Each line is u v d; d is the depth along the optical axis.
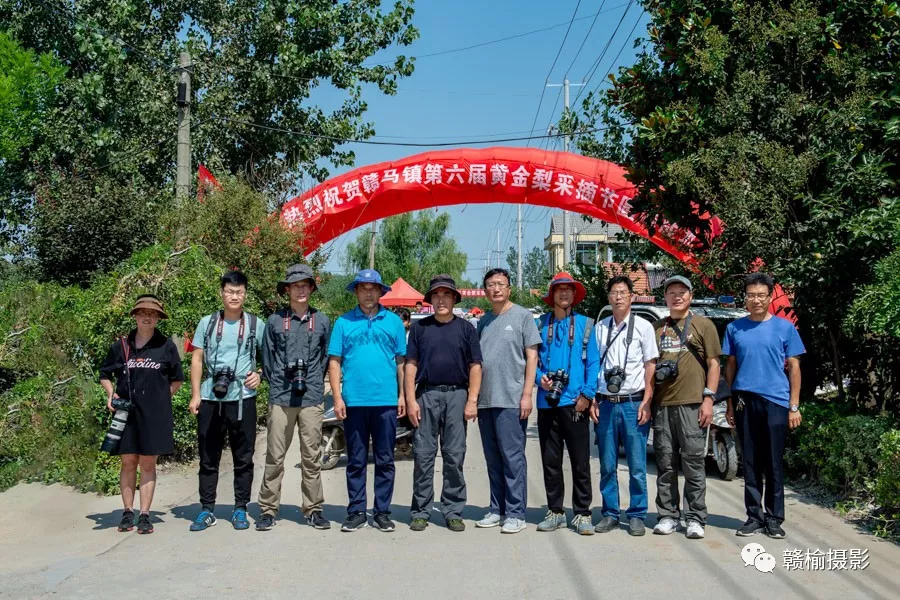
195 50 19.22
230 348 6.59
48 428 8.34
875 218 7.62
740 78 8.85
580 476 6.43
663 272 18.38
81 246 13.95
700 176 9.12
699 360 6.31
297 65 19.12
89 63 19.58
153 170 19.38
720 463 8.65
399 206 14.73
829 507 7.27
